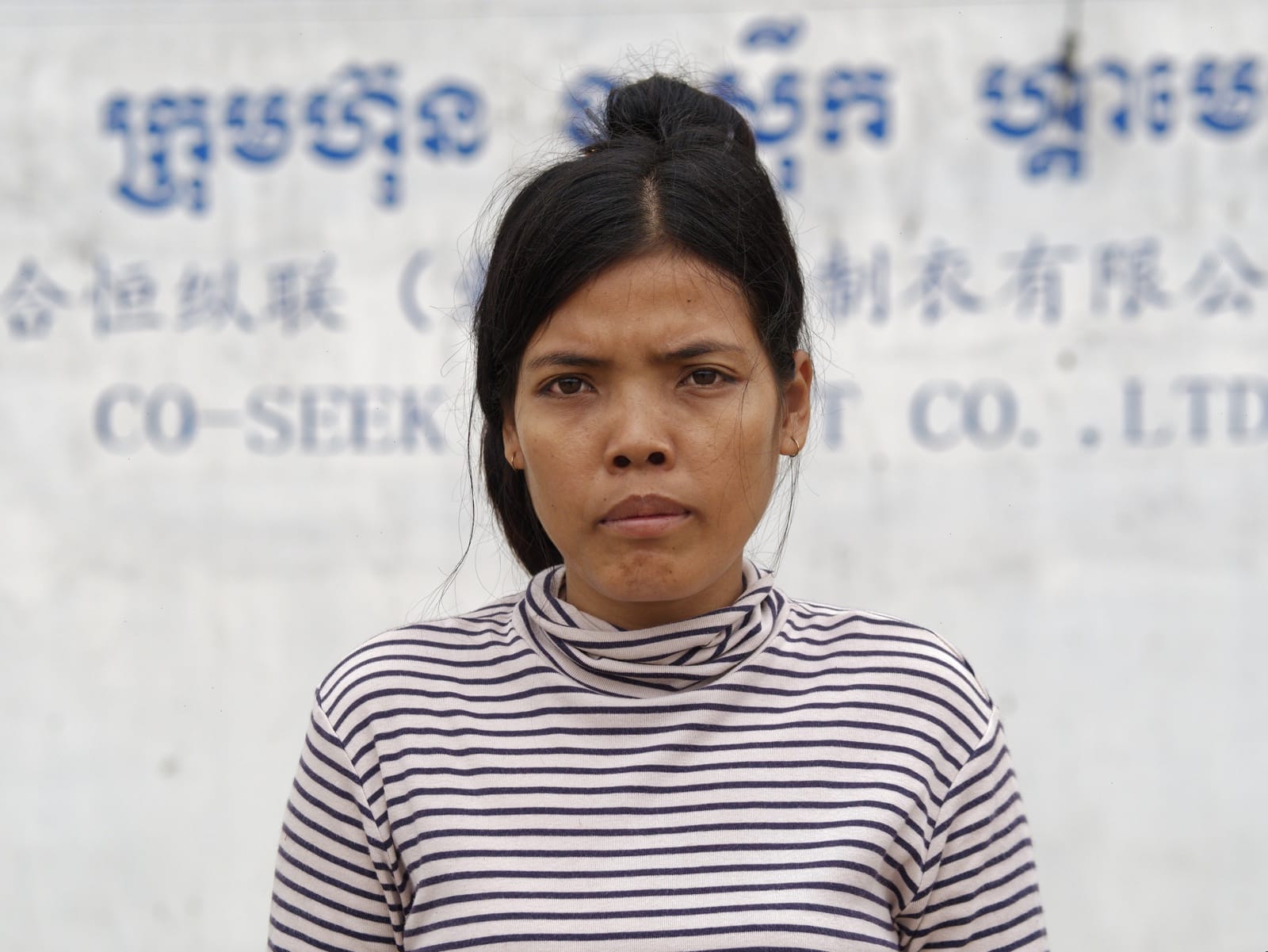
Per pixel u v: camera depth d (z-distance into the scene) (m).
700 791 1.12
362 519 3.09
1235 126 3.01
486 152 3.13
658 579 1.13
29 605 3.09
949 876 1.16
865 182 3.06
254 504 3.10
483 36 3.14
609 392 1.13
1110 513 2.98
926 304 3.03
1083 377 3.00
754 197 1.18
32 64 3.18
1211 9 3.02
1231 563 2.95
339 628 3.07
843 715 1.16
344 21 3.16
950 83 3.06
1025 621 2.97
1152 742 2.94
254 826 3.04
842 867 1.09
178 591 3.09
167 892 3.04
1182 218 3.01
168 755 3.06
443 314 3.11
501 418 1.28
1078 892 2.92
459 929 1.07
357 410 3.11
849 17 3.08
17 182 3.16
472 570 3.06
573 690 1.17
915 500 3.01
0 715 3.07
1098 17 3.04
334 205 3.14
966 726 1.18
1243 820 2.91
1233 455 2.96
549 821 1.11
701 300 1.12
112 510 3.10
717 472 1.13
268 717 3.06
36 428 3.12
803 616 1.27
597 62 3.13
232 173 3.15
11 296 3.14
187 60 3.17
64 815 3.05
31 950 3.02
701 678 1.17
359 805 1.16
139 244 3.15
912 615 2.98
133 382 3.12
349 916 1.17
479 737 1.16
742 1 3.10
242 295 3.13
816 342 2.44
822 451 3.03
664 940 1.05
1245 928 2.89
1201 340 2.98
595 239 1.12
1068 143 3.03
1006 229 3.03
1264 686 2.93
